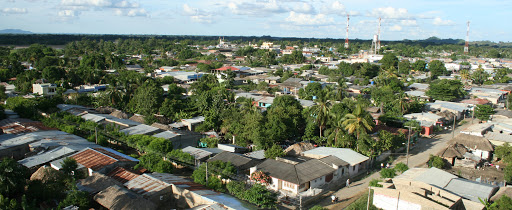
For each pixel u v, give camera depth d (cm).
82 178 5356
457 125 10238
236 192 5016
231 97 10019
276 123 7406
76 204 4225
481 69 17988
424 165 6962
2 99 10338
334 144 7338
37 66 17225
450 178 5350
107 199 4422
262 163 5931
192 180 5594
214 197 4662
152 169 5716
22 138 6644
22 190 4388
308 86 12625
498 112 10488
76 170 5250
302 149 6962
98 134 7175
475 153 7169
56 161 5603
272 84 15538
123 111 9975
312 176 5512
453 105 11319
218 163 5753
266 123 7444
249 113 8062
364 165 6731
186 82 16025
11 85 12838
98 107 9912
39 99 9312
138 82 11394
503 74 17862
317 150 6838
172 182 4981
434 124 9606
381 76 15338
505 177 5703
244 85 15488
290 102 8881
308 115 8300
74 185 4366
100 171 5366
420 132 9144
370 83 15900
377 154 6988
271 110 8075
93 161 5619
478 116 10256
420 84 15300
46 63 17150
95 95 11244
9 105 9012
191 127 8669
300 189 5369
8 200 4003
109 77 14375
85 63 18425
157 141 6556
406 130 8188
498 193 4853
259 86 14112
